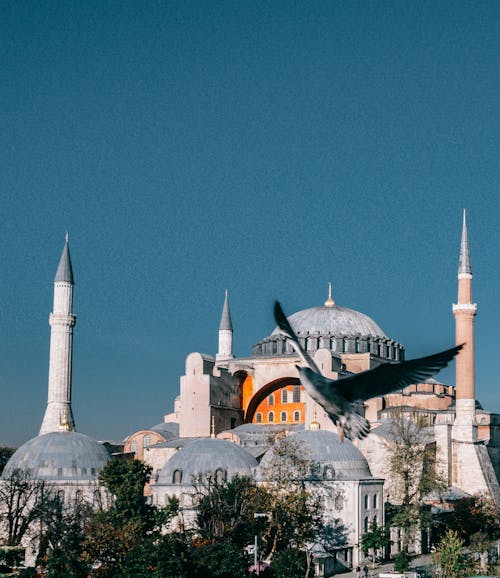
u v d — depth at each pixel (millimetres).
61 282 143375
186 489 111625
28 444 118750
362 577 97062
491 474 136750
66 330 142500
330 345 152250
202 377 141125
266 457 113375
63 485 112562
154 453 137750
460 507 120125
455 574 91000
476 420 146875
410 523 111188
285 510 93062
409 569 97188
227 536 86125
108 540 78875
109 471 97562
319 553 99875
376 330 158000
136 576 72688
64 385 141375
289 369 144500
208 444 117000
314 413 129125
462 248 142000
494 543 111562
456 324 140125
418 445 120438
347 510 109188
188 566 72875
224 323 178625
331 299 162000
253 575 78375
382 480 115062
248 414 148125
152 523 90875
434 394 148625
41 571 87062
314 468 111250
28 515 109125
